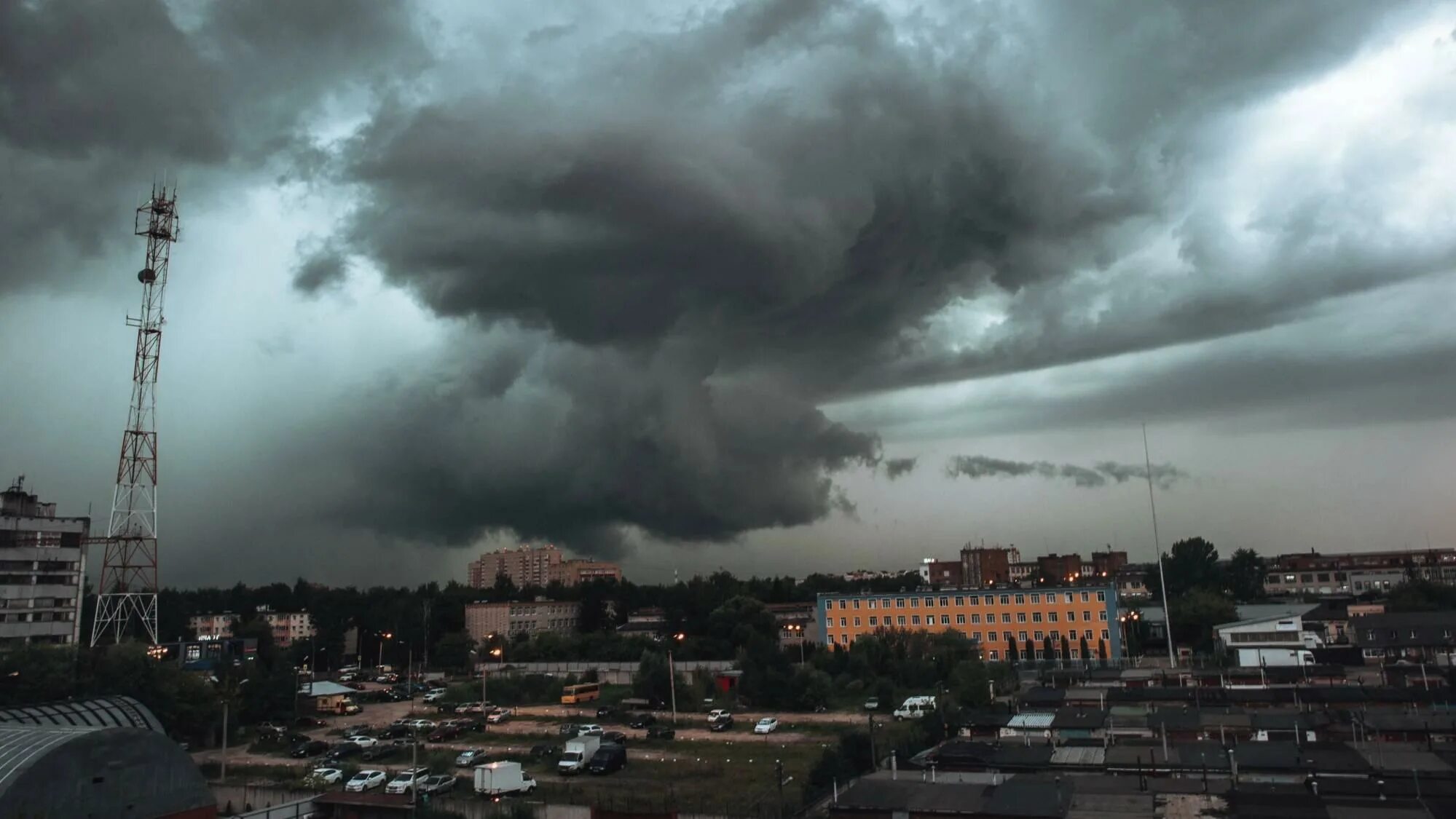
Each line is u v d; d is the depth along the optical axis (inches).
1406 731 2886.3
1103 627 6392.7
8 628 5477.4
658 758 3533.5
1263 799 1978.3
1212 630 7007.9
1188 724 3080.7
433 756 3705.7
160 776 2224.4
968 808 2020.2
